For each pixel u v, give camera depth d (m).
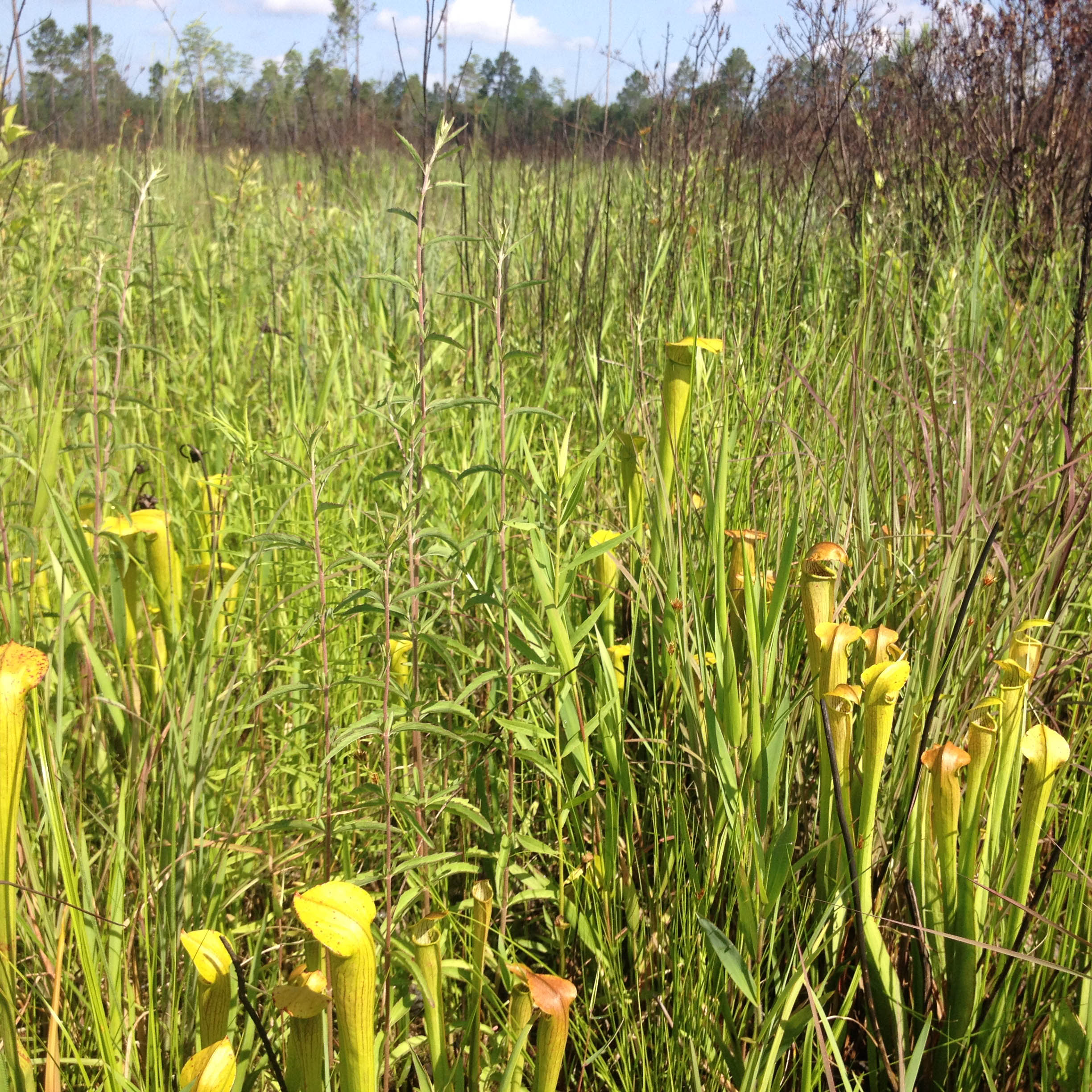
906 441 3.17
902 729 2.14
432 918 1.52
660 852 2.26
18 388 3.43
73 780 2.10
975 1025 1.86
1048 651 2.37
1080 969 1.85
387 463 3.88
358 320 4.89
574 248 5.20
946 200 5.51
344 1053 1.32
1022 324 4.10
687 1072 1.81
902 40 6.69
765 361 3.53
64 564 2.52
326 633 2.02
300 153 8.92
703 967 1.84
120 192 5.89
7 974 1.35
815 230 5.30
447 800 1.87
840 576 2.34
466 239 2.03
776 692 2.31
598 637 2.31
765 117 6.09
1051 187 5.55
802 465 2.89
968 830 1.75
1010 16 6.38
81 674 2.44
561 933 2.04
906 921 2.00
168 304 5.48
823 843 1.84
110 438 2.99
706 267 4.52
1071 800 2.18
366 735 1.72
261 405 4.11
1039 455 3.03
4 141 3.78
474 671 2.40
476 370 3.13
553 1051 1.52
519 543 2.96
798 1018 1.70
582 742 2.15
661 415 2.71
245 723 2.35
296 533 3.02
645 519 2.75
